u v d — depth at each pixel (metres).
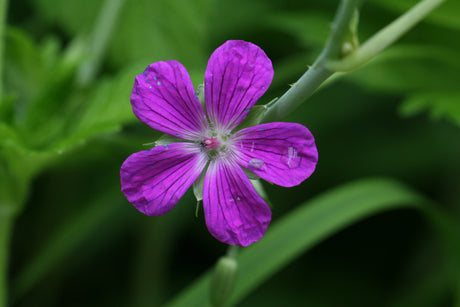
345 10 0.29
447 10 0.37
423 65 0.41
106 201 0.39
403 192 0.36
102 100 0.35
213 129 0.29
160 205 0.29
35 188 0.47
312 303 0.48
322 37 0.43
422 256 0.49
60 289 0.48
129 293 0.49
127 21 0.42
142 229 0.45
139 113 0.29
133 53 0.42
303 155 0.29
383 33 0.29
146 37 0.42
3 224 0.34
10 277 0.48
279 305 0.48
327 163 0.49
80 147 0.36
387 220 0.51
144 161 0.29
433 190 0.50
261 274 0.34
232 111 0.29
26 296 0.47
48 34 0.47
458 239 0.37
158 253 0.46
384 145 0.49
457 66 0.40
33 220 0.48
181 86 0.29
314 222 0.35
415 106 0.38
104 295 0.49
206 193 0.29
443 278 0.44
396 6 0.39
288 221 0.35
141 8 0.42
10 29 0.35
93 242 0.49
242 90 0.29
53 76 0.35
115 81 0.35
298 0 0.48
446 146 0.48
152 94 0.29
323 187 0.49
